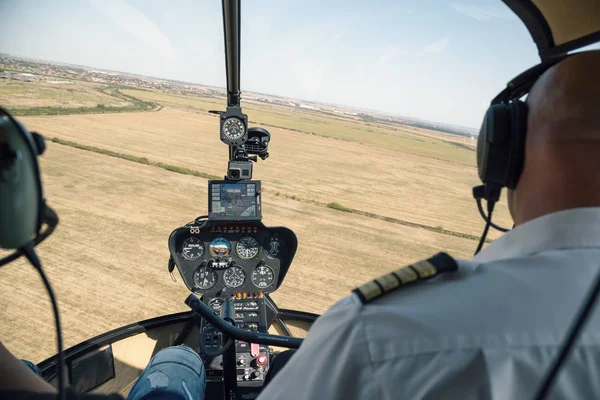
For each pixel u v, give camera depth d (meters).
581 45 1.07
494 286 0.47
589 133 0.51
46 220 0.58
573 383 0.41
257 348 2.86
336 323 0.49
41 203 0.54
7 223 0.49
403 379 0.43
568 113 0.53
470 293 0.47
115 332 2.86
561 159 0.52
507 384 0.42
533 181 0.56
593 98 0.53
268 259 3.49
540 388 0.39
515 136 0.61
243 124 3.30
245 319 3.24
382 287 0.50
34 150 0.54
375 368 0.44
